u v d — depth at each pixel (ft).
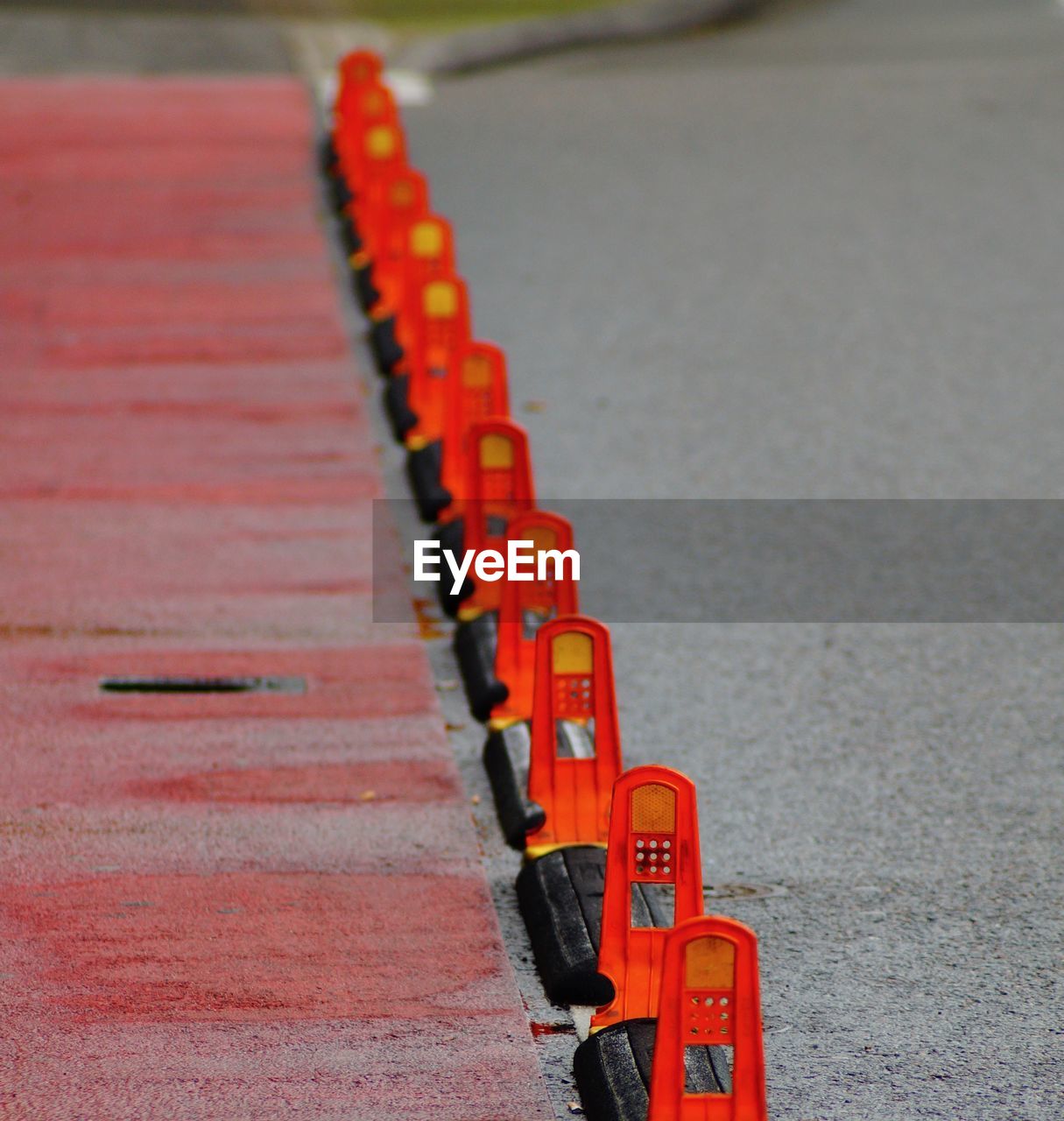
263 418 78.64
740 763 51.52
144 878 44.52
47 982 40.22
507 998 40.22
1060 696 55.98
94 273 99.04
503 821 47.21
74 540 65.46
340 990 40.32
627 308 95.09
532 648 52.95
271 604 60.80
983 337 91.56
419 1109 36.45
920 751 52.49
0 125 132.57
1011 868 46.44
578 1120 36.55
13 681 54.85
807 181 120.47
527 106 142.20
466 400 66.39
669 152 127.85
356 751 51.39
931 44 173.27
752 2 193.67
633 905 41.86
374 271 93.40
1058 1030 40.01
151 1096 36.58
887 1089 37.86
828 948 42.80
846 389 84.17
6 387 81.76
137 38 168.66
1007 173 122.42
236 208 112.16
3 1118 35.76
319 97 143.74
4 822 46.96
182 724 52.60
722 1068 36.91
